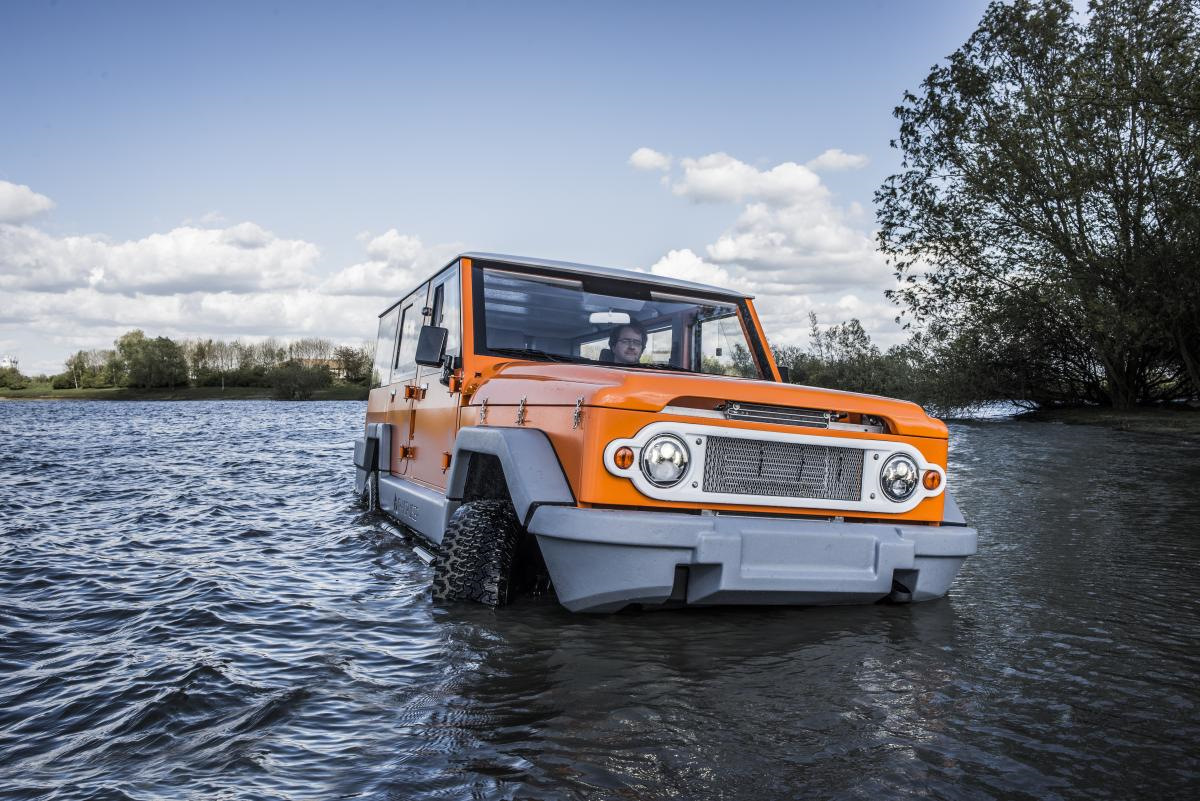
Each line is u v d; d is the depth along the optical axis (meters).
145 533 6.29
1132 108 21.28
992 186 23.17
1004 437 18.52
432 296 5.56
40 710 2.75
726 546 3.41
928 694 2.93
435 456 5.25
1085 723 2.69
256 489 9.25
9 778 2.25
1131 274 22.56
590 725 2.59
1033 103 22.97
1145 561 5.39
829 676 3.09
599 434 3.38
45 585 4.55
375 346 8.13
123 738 2.51
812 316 31.80
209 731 2.55
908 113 24.56
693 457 3.49
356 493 8.60
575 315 4.94
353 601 4.16
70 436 21.00
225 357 122.50
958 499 8.52
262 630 3.66
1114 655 3.41
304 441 18.78
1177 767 2.38
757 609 3.99
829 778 2.27
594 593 3.43
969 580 4.81
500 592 3.94
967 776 2.30
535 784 2.20
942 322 27.36
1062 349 28.50
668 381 3.51
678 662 3.20
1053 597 4.41
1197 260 21.22
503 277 4.88
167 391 113.62
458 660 3.20
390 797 2.13
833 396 3.76
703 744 2.47
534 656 3.25
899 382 30.30
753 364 5.38
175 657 3.27
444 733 2.53
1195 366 25.06
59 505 7.83
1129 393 28.16
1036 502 8.30
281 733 2.53
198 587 4.43
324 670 3.09
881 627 3.76
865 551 3.68
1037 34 22.41
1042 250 24.56
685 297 5.27
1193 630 3.79
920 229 25.19
